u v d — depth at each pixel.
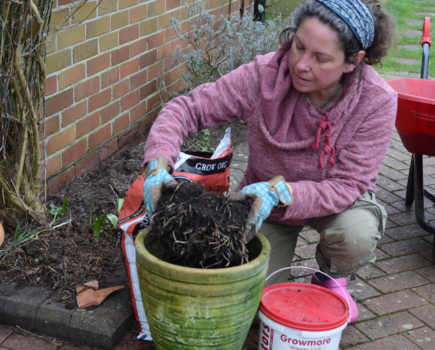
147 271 1.58
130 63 3.43
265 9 6.13
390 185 3.77
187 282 1.51
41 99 2.60
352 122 1.91
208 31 4.17
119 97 3.39
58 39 2.69
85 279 2.28
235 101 2.04
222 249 1.57
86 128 3.11
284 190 1.78
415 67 6.73
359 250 2.02
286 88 1.88
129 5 3.27
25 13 2.03
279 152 2.01
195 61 3.97
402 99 2.65
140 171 3.30
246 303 1.61
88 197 2.93
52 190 2.87
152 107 3.85
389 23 1.87
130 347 2.05
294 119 1.97
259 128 2.03
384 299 2.47
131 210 2.08
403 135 2.85
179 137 1.97
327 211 1.89
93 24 2.96
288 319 1.74
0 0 2.06
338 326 1.75
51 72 2.69
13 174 2.41
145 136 3.81
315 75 1.75
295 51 1.76
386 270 2.72
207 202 1.61
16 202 2.43
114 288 2.21
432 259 2.85
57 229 2.57
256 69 2.04
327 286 2.20
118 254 2.47
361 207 2.06
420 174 2.92
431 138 2.68
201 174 2.24
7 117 2.24
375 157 1.93
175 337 1.65
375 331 2.24
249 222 1.65
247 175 2.28
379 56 1.93
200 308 1.55
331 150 1.94
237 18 4.54
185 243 1.57
